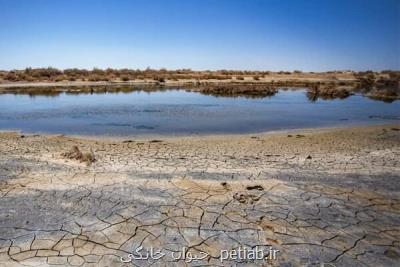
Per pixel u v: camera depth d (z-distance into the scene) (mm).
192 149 10305
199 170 7797
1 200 5867
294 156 9398
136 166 8070
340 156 9438
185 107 22500
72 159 8602
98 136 12836
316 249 4535
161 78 53938
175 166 8133
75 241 4633
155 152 9781
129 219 5254
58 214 5383
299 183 6938
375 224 5230
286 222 5234
